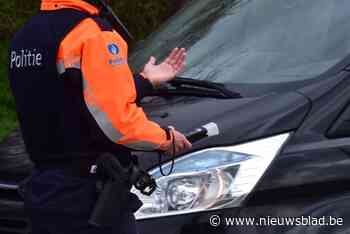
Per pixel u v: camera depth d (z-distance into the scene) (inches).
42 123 162.9
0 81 448.5
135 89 160.7
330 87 185.6
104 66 156.4
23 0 487.2
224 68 209.9
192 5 259.4
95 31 159.0
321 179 176.7
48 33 161.2
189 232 173.0
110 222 159.8
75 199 160.9
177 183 174.7
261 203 174.7
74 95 160.1
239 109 185.3
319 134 180.1
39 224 164.9
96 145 161.2
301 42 206.4
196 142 177.6
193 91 199.9
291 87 190.4
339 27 204.4
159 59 228.8
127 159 164.2
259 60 206.7
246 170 175.2
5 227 196.7
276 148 177.3
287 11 217.2
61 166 162.7
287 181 175.5
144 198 175.6
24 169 197.5
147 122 160.1
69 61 158.2
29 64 163.0
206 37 228.2
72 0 163.2
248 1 230.5
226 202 173.5
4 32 487.5
